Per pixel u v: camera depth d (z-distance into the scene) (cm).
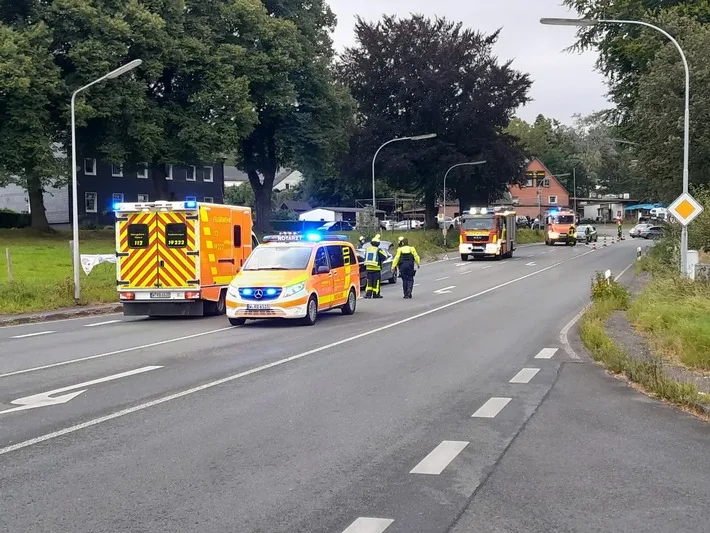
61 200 6262
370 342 1325
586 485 547
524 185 6619
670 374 951
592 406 812
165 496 527
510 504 507
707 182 2895
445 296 2272
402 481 557
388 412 786
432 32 5950
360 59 5909
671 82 2830
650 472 579
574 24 1977
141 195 6750
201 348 1265
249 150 5581
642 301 1559
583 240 6644
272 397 864
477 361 1116
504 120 6094
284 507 503
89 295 2134
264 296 1559
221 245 1912
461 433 698
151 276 1789
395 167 5731
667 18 3020
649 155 3052
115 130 4144
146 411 794
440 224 8188
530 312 1800
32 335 1507
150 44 4038
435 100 5759
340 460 613
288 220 8556
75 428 723
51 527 470
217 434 698
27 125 3800
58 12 3878
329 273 1702
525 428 717
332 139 5253
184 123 4331
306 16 5250
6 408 812
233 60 4412
